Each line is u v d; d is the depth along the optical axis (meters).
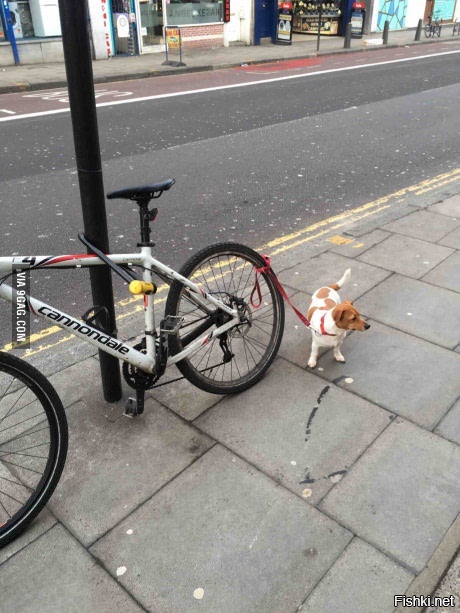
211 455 2.68
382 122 10.16
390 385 3.14
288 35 22.50
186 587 2.08
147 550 2.22
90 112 2.33
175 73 16.41
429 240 5.00
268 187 6.80
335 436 2.78
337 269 4.52
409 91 13.29
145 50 19.22
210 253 2.93
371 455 2.66
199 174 7.25
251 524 2.32
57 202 6.25
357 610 1.99
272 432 2.82
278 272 4.50
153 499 2.45
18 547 2.25
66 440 2.39
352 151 8.34
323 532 2.28
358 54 21.48
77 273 4.72
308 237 5.35
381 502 2.41
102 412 2.96
